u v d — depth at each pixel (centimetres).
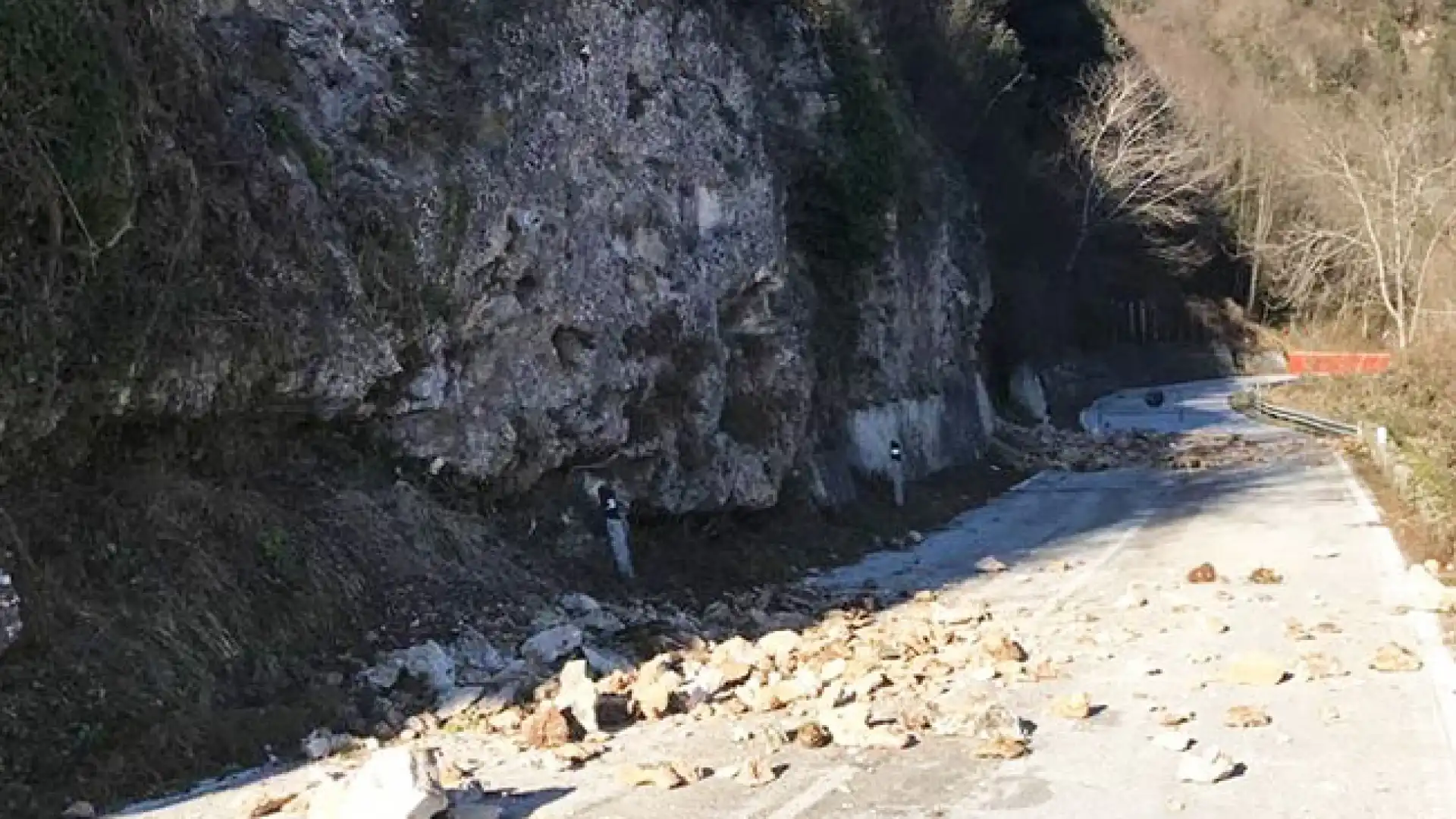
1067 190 5081
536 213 1282
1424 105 6719
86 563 824
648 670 907
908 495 2188
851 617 1186
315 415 1055
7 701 712
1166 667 900
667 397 1466
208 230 945
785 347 1731
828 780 682
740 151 1659
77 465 870
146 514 877
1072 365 5150
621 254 1417
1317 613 1058
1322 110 7112
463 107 1241
